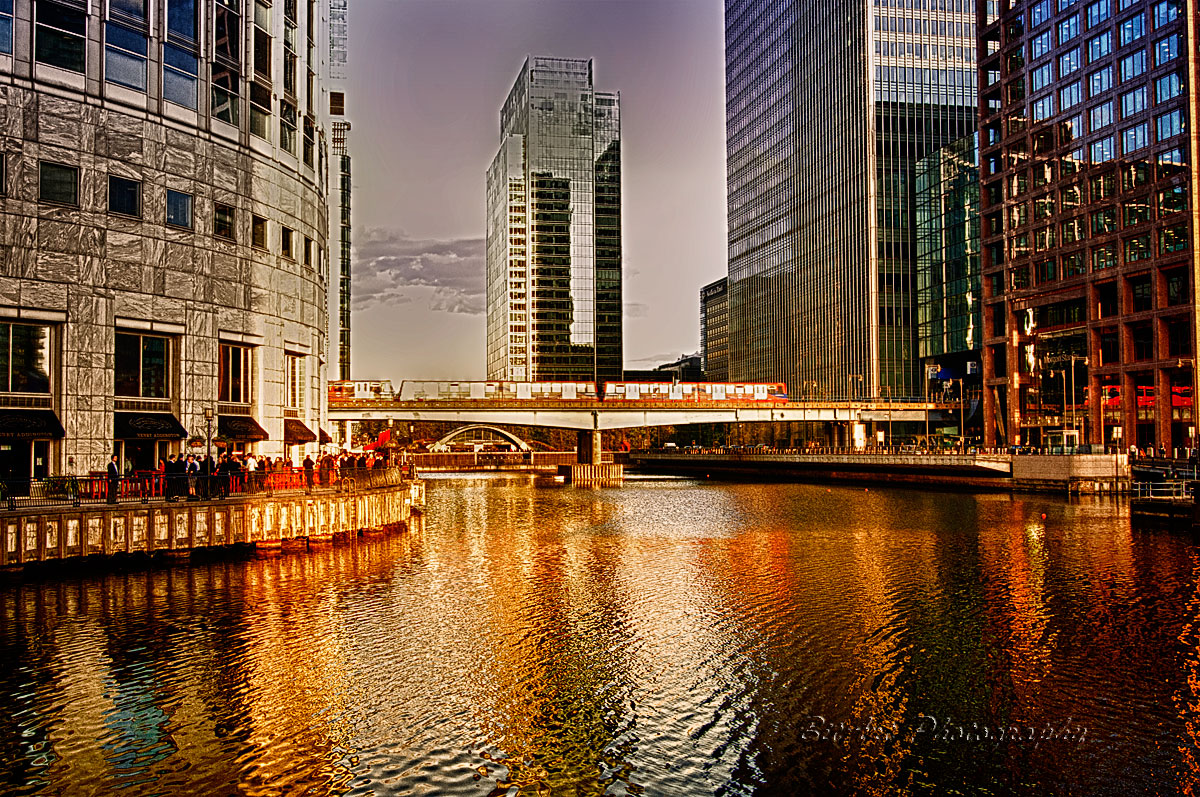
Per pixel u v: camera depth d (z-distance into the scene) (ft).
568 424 379.96
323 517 147.95
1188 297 309.01
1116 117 339.36
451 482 395.75
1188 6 309.22
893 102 583.17
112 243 151.84
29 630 91.91
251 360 180.04
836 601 109.91
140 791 57.41
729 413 414.00
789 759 62.95
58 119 145.89
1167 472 233.14
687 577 126.72
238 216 173.99
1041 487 279.28
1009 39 400.47
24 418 140.46
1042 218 377.30
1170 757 63.00
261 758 62.44
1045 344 377.30
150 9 157.28
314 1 213.25
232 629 93.86
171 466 137.18
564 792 58.08
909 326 570.87
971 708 71.97
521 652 87.15
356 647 88.22
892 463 342.85
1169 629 95.14
